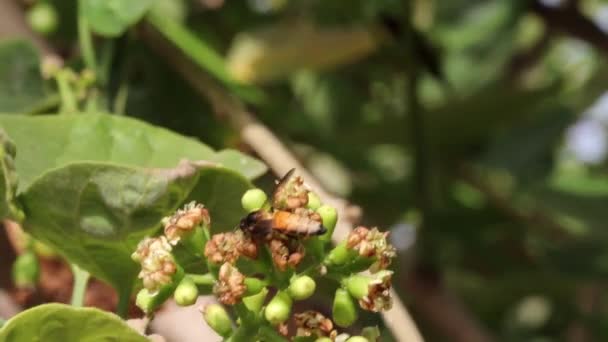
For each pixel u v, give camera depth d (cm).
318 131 54
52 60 37
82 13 36
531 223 54
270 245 26
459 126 55
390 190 54
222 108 38
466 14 56
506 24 55
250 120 38
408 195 53
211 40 52
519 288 60
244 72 43
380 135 54
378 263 26
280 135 46
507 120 55
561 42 66
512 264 54
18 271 34
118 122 31
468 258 54
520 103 54
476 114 54
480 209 53
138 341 26
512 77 60
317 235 26
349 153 55
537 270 54
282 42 44
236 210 29
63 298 35
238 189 29
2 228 36
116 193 28
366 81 55
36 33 41
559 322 62
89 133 31
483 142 56
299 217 26
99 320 26
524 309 62
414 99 47
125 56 38
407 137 53
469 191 57
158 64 40
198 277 27
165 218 27
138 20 37
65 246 29
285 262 26
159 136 32
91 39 38
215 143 40
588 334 60
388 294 26
